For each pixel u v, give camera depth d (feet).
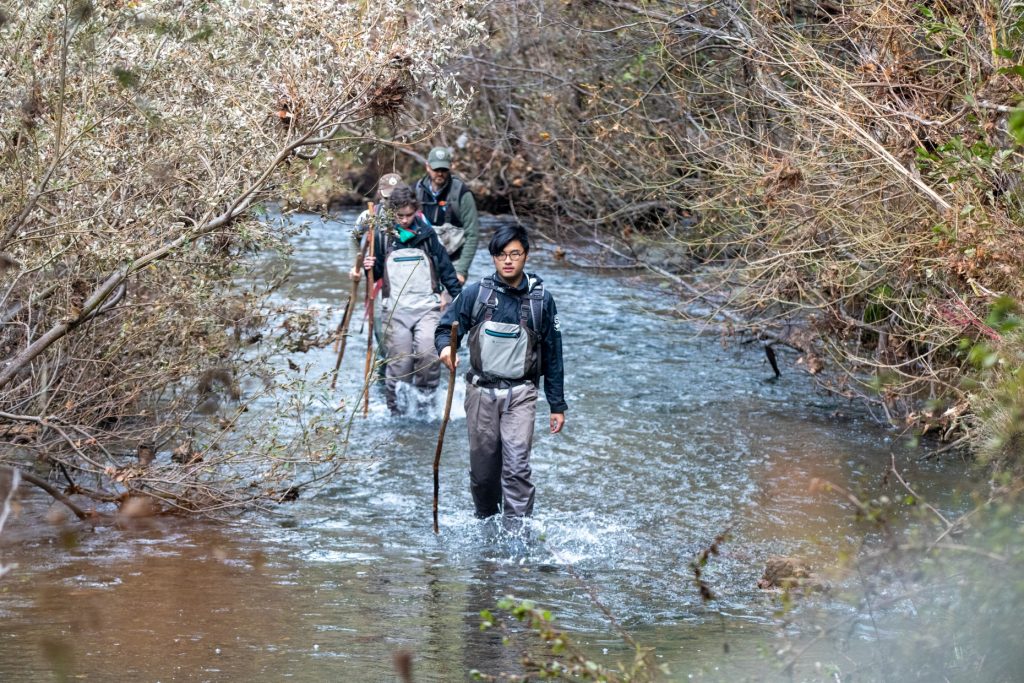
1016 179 48.21
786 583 30.50
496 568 42.29
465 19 46.80
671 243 90.94
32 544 42.47
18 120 42.14
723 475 54.03
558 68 100.78
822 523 46.93
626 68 94.27
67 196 44.21
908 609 32.63
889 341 63.87
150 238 45.21
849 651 30.12
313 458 48.57
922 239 54.75
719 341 82.99
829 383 68.18
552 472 54.54
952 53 57.62
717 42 81.00
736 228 73.46
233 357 57.06
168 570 40.47
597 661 32.30
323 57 44.86
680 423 63.16
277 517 47.47
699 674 30.40
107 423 52.39
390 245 64.85
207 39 44.70
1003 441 29.19
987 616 25.05
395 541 45.16
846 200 60.70
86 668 30.63
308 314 54.19
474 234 71.87
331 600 38.04
